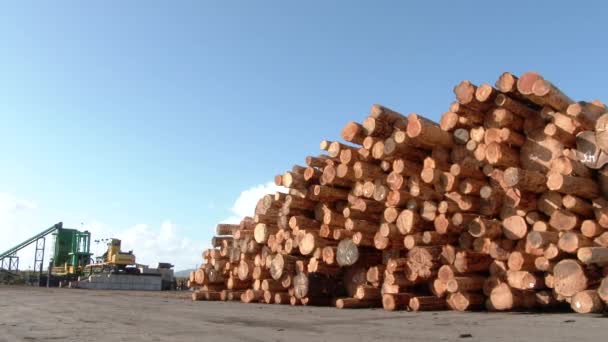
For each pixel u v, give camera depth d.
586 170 9.69
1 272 58.00
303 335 6.55
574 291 8.93
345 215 12.70
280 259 13.84
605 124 9.25
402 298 11.14
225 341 6.01
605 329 6.64
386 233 11.57
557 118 10.08
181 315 10.21
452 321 8.24
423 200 11.46
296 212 14.29
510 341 5.66
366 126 12.64
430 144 11.55
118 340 6.18
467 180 10.84
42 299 17.78
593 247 8.77
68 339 6.31
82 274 53.81
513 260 9.88
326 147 13.66
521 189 9.79
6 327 7.89
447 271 10.62
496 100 10.73
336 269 13.23
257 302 15.01
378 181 12.59
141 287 47.50
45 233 58.72
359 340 5.96
